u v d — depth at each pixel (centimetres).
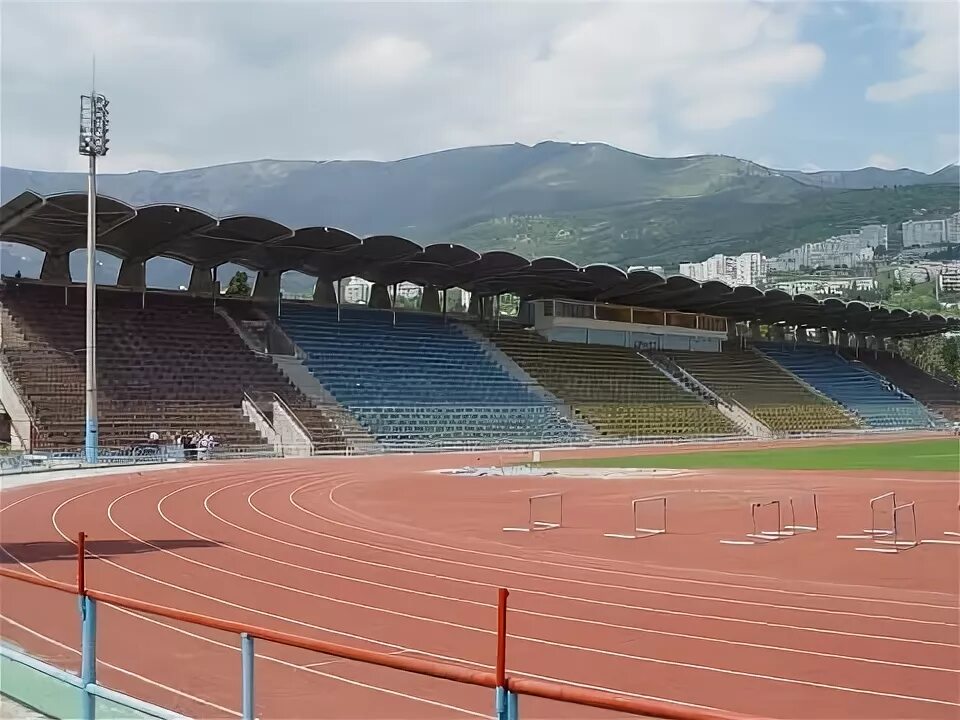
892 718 776
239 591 1335
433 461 4512
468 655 986
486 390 6297
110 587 1360
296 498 2759
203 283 5738
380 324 6488
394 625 1124
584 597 1303
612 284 7112
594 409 6656
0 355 4431
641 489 3020
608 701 455
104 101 3975
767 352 9575
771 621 1145
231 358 5250
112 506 2500
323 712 776
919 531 1962
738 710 798
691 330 8619
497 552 1736
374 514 2369
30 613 1048
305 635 1069
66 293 5131
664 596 1310
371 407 5484
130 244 5134
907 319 10031
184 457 4259
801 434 7762
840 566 1558
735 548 1773
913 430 9119
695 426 7088
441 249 5616
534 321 7588
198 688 827
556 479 3475
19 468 3594
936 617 1163
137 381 4706
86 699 693
